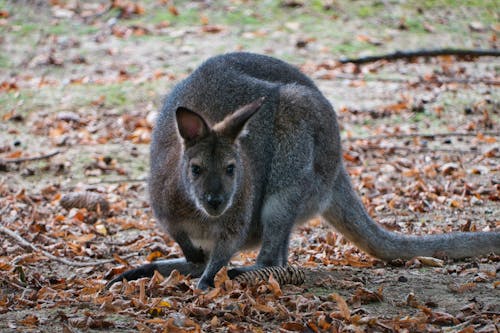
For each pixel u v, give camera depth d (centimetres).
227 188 841
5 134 1530
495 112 1611
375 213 1184
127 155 1454
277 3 2175
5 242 1077
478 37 2045
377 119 1598
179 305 771
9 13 2106
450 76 1797
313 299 786
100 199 1236
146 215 1220
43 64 1875
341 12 2145
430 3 2189
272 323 732
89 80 1773
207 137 853
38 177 1380
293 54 1923
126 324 726
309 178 959
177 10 2142
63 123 1568
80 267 990
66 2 2156
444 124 1575
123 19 2102
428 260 953
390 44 1991
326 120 975
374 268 959
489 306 768
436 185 1291
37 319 730
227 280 827
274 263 938
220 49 1948
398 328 711
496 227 1089
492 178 1305
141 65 1862
